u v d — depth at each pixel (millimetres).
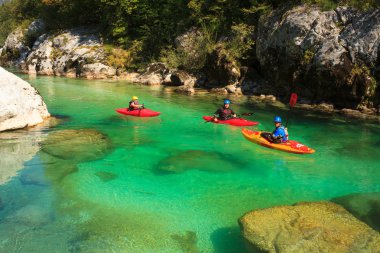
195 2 24469
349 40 15664
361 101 15531
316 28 16453
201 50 22672
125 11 28656
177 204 7238
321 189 8195
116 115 14695
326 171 9320
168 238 5961
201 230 6254
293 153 10617
